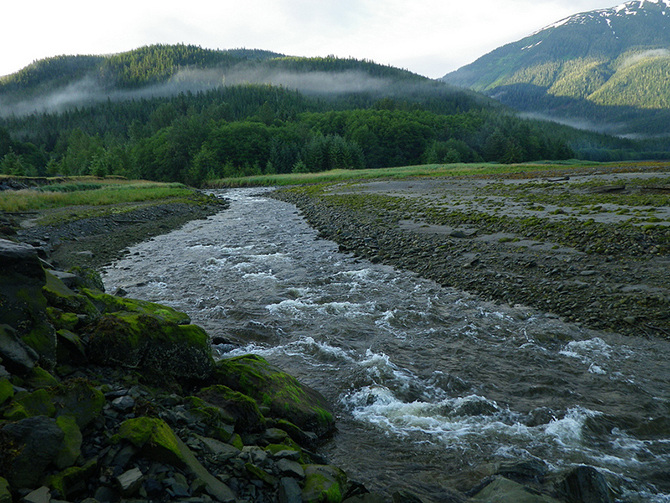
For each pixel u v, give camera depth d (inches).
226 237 876.6
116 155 4480.8
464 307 405.4
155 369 204.8
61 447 130.0
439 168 3171.8
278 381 232.1
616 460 193.2
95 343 192.7
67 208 1224.8
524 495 155.4
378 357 303.4
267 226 1017.5
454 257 567.2
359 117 6560.0
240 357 254.1
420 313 391.5
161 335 211.6
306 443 203.2
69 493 123.2
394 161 5693.9
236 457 158.4
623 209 741.3
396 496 156.3
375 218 936.9
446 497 167.5
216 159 4375.0
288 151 4771.2
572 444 205.3
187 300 459.2
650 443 205.3
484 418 229.9
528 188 1279.5
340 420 232.5
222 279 542.9
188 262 648.4
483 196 1173.7
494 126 6727.4
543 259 509.7
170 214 1273.4
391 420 230.7
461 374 278.1
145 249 763.4
